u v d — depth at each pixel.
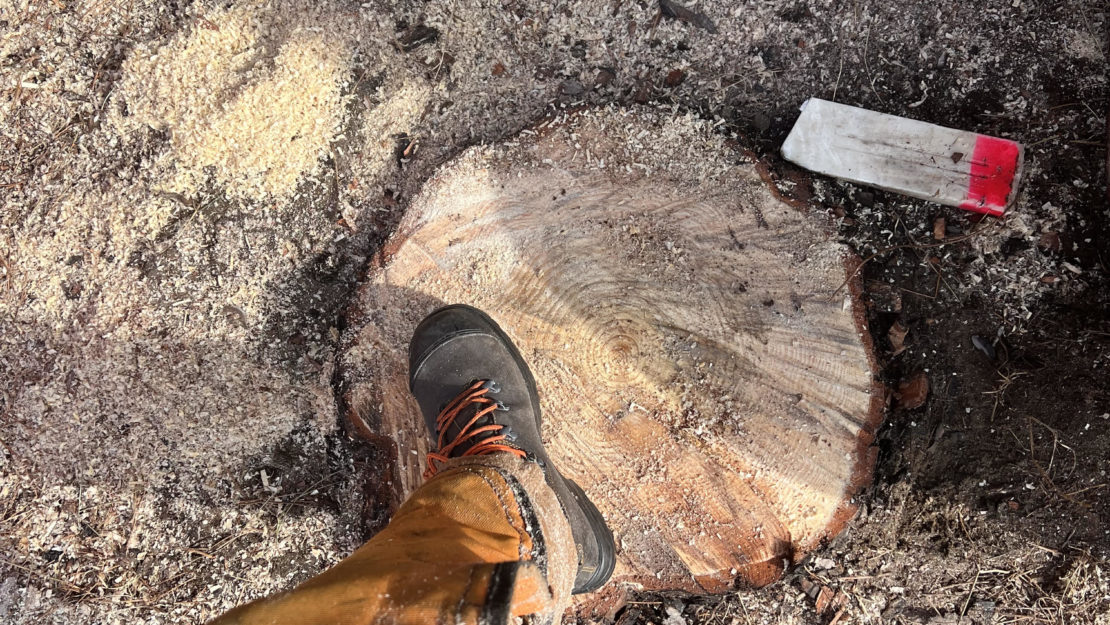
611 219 0.79
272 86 0.86
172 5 0.88
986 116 0.84
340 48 0.87
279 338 0.88
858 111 0.82
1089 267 0.81
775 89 0.87
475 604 0.50
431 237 0.81
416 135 0.88
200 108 0.86
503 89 0.88
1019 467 0.80
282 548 0.88
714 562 0.79
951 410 0.81
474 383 0.77
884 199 0.83
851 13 0.86
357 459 0.86
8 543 0.89
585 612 0.85
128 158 0.88
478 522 0.63
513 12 0.88
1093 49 0.84
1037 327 0.81
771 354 0.77
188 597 0.88
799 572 0.83
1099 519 0.80
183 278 0.88
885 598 0.83
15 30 0.90
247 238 0.87
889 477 0.81
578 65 0.88
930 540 0.82
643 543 0.80
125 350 0.88
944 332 0.81
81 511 0.89
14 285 0.89
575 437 0.80
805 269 0.78
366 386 0.81
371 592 0.53
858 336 0.77
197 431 0.88
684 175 0.79
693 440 0.78
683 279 0.78
